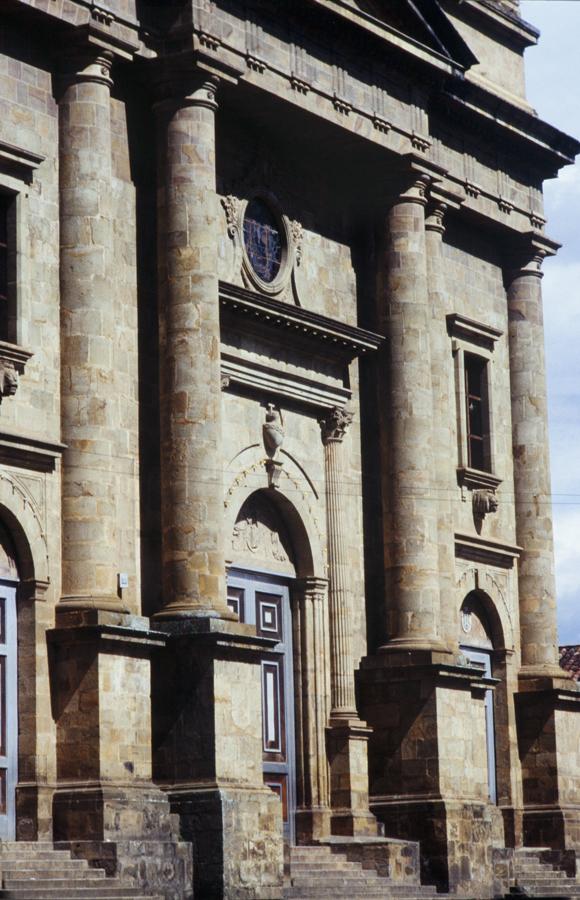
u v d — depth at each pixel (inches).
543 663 2452.0
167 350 1911.9
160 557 1908.2
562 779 2422.5
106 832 1726.1
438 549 2269.9
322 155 2187.5
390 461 2210.9
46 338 1809.8
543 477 2492.6
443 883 2113.7
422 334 2230.6
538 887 2293.3
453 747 2169.0
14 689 1756.9
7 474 1758.1
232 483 2033.7
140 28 1911.9
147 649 1815.9
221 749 1841.8
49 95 1844.2
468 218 2433.6
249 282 2078.0
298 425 2142.0
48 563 1784.0
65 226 1833.2
